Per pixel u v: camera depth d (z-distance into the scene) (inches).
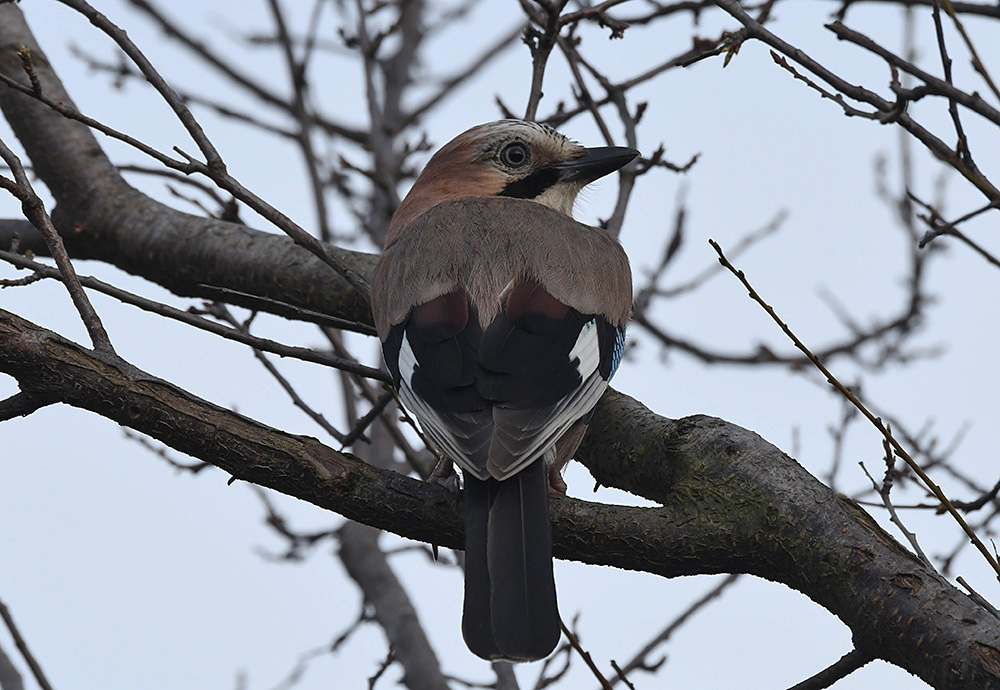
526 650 264.8
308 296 433.7
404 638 471.8
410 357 312.5
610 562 295.3
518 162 422.3
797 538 281.1
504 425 287.6
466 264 334.3
